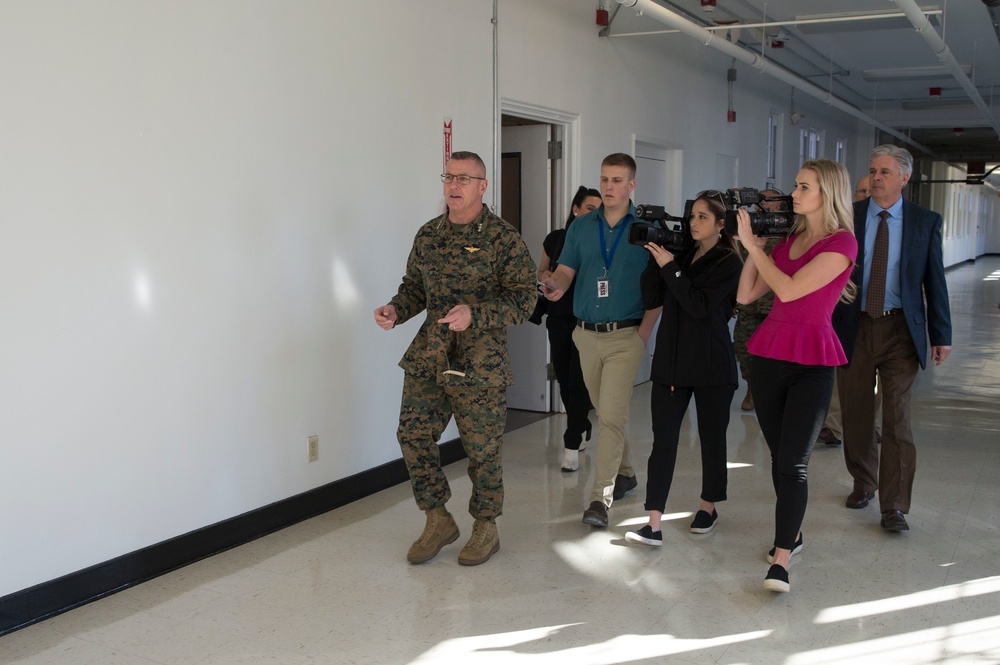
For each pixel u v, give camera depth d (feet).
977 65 33.60
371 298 14.44
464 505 14.01
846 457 13.82
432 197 15.72
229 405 12.00
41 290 9.60
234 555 11.78
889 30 27.63
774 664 8.82
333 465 13.92
